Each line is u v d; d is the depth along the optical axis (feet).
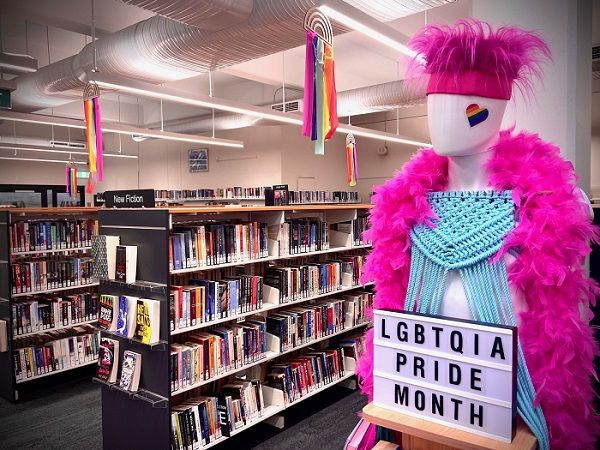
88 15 21.67
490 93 4.17
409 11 13.79
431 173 4.88
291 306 15.60
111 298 11.39
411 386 4.14
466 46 4.06
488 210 4.37
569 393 4.03
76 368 19.03
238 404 12.35
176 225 12.30
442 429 3.93
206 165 45.16
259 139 40.50
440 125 4.33
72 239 17.95
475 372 3.80
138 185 52.29
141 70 19.08
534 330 4.14
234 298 12.55
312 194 38.22
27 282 16.44
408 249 4.86
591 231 4.17
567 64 8.38
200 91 41.98
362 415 4.29
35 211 16.69
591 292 4.37
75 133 51.62
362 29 12.71
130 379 11.02
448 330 3.93
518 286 4.20
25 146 38.73
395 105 28.43
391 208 4.96
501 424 3.70
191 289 11.44
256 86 39.24
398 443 4.71
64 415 15.12
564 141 8.43
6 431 14.01
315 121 10.81
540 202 4.17
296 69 31.09
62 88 23.50
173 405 11.74
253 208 12.71
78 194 47.75
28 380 16.44
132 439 11.53
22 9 19.75
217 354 12.01
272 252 14.08
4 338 15.89
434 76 4.33
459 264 4.32
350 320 16.61
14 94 26.04
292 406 15.58
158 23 16.81
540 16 8.61
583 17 8.70
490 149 4.54
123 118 48.32
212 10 13.11
